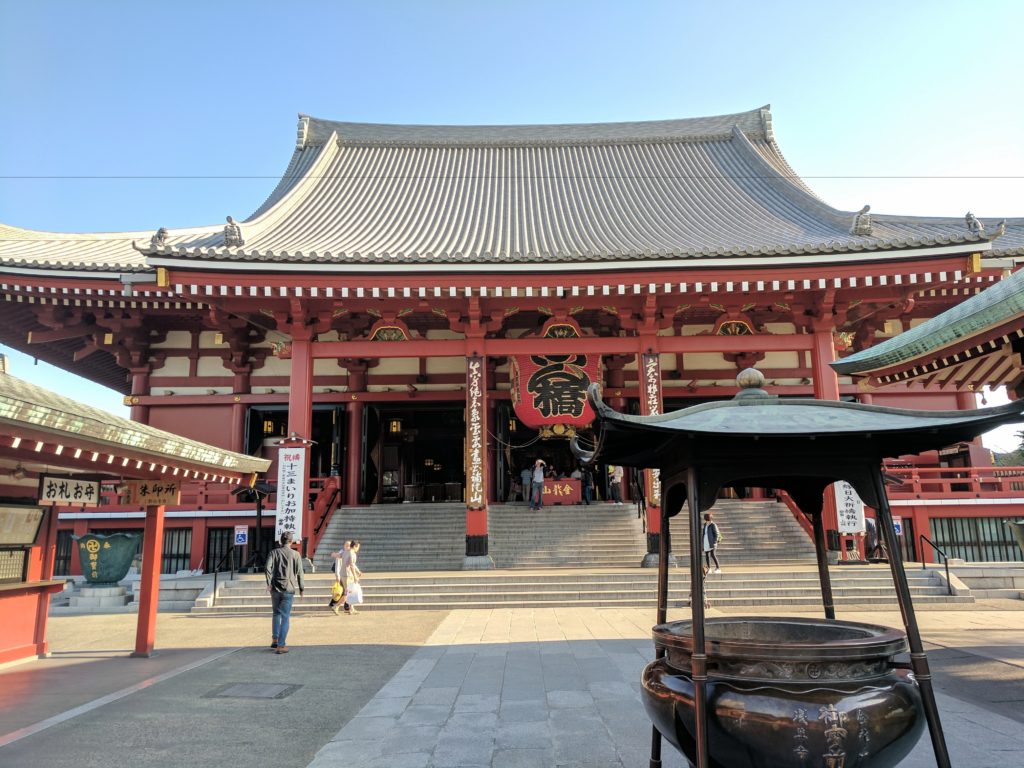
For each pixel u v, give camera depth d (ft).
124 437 29.55
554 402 69.05
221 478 38.93
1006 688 28.25
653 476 66.85
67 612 57.57
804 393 87.56
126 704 27.37
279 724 24.54
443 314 70.13
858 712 13.94
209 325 84.33
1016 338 30.96
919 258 62.18
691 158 117.80
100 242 80.48
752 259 62.69
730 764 14.66
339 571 53.72
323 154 113.60
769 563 66.80
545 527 76.33
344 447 89.76
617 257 62.80
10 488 35.22
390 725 24.22
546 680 30.35
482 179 112.16
